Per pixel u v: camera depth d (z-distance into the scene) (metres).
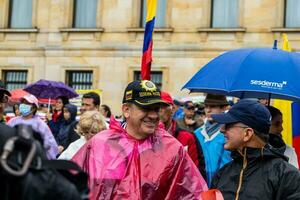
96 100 12.66
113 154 6.00
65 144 13.34
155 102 5.94
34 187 2.95
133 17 35.81
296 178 5.75
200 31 34.62
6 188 2.93
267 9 33.72
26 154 2.96
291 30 33.06
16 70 37.75
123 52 35.84
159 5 35.66
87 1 37.09
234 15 34.56
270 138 7.66
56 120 15.48
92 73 36.44
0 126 3.17
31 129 3.12
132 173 5.95
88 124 8.95
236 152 6.10
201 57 34.62
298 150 10.05
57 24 37.09
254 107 5.95
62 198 3.00
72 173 3.16
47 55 37.12
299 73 7.88
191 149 8.36
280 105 10.25
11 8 38.09
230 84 7.88
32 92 23.06
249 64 7.96
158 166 5.99
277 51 8.18
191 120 13.85
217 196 5.65
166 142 6.13
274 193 5.76
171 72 35.03
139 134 6.07
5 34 37.84
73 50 36.72
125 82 35.78
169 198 5.98
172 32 35.12
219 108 8.69
